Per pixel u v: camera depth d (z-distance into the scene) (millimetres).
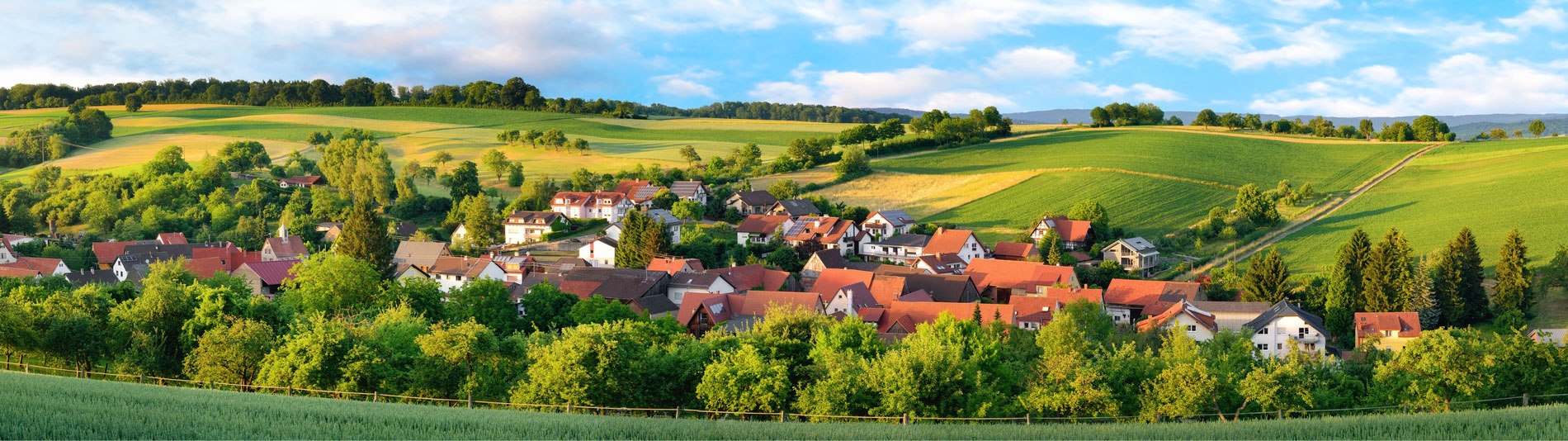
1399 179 197750
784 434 42156
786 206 178875
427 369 53812
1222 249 150375
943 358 51531
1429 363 52500
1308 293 114250
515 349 57625
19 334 61750
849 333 62688
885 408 49688
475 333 55094
